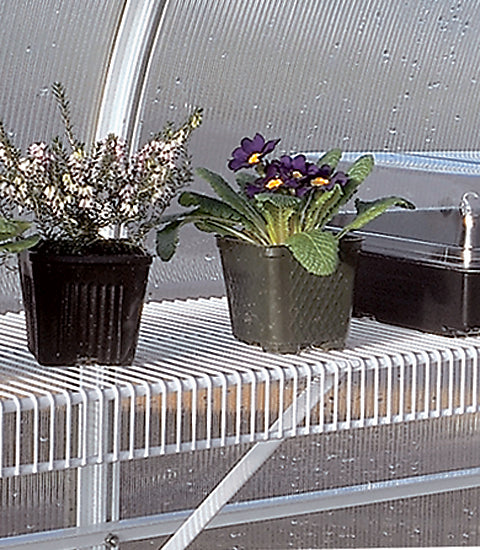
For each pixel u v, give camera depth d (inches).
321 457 105.6
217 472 101.5
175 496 100.2
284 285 72.7
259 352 74.7
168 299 97.8
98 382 66.9
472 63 104.1
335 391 72.0
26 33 83.9
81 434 65.7
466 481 109.3
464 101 106.2
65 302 69.2
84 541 92.4
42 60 85.8
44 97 87.5
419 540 110.3
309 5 93.1
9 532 93.2
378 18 96.8
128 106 89.7
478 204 92.4
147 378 68.1
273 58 94.0
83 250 70.6
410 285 81.1
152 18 86.7
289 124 98.0
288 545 104.5
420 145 106.4
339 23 95.4
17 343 77.0
